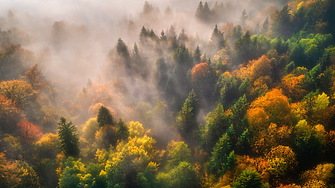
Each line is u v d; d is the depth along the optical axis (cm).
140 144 5753
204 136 6019
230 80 8419
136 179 4772
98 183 4678
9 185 4406
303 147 3944
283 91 6944
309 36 11300
